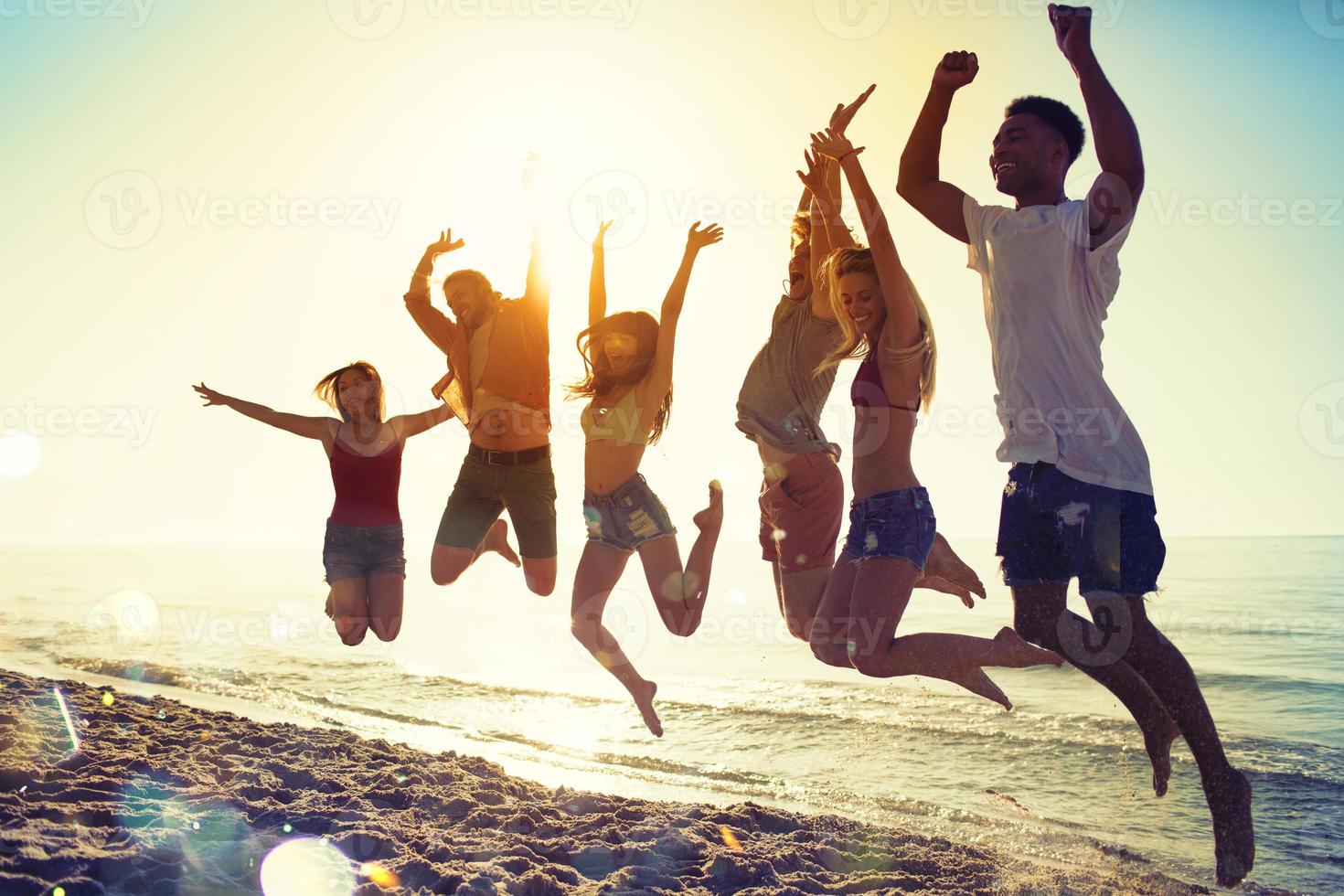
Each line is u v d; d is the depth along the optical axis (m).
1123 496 3.67
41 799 4.23
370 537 5.91
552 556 5.42
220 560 57.75
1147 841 6.04
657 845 4.58
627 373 4.91
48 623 17.92
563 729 9.46
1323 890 5.28
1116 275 3.77
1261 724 10.78
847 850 4.96
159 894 3.33
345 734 6.88
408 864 3.84
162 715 7.16
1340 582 32.81
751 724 9.81
